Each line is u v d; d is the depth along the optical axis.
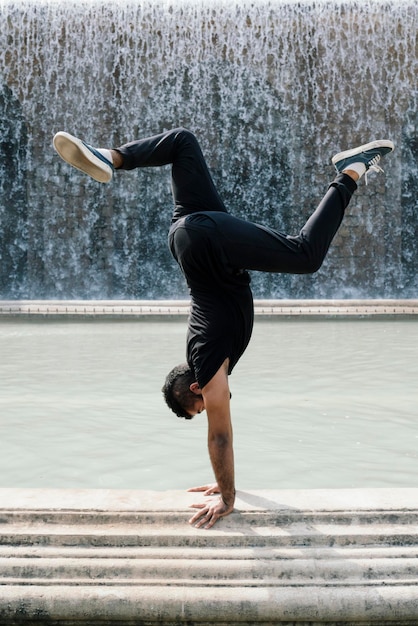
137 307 11.27
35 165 16.36
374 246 16.27
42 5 16.27
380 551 1.83
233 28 16.45
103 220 16.58
